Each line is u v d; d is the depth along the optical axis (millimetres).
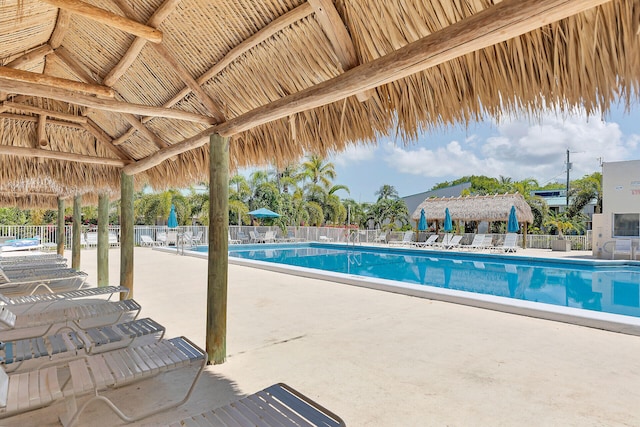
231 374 3264
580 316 4668
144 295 6594
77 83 3504
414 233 20906
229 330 4516
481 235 17891
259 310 5484
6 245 15969
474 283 10273
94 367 2439
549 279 10664
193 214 25953
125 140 5473
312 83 3096
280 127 3725
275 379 3170
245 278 8352
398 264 14242
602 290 9086
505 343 4027
